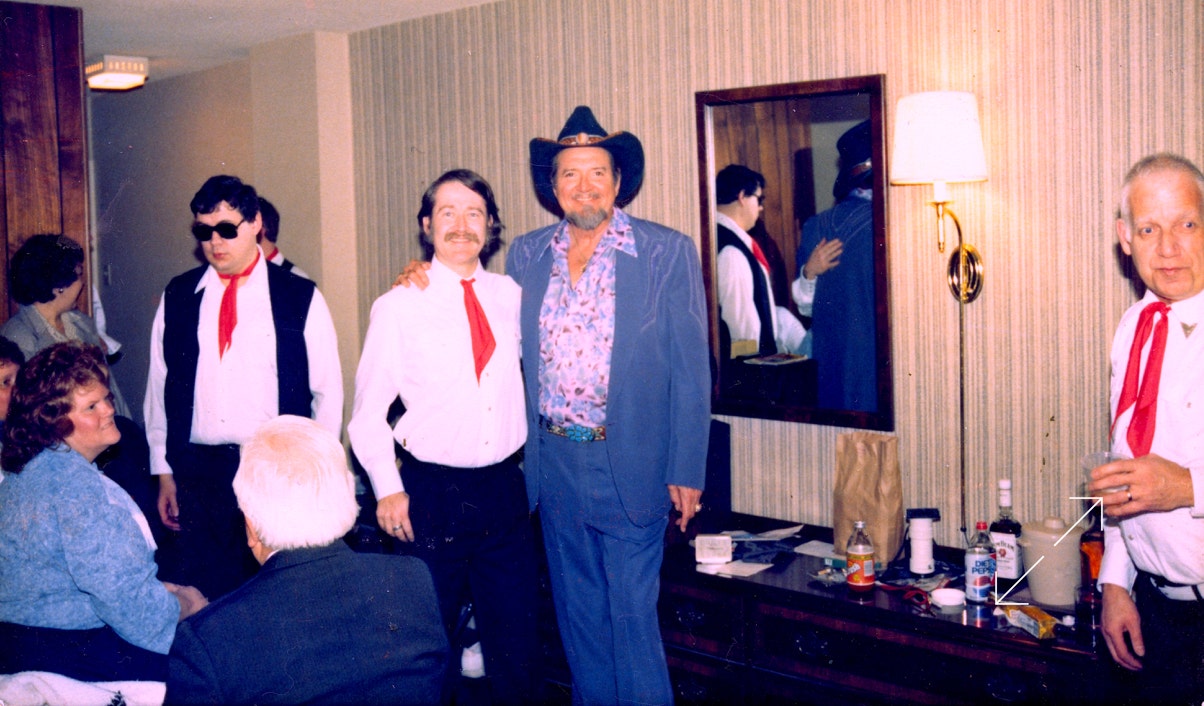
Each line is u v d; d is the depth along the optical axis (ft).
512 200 12.58
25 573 6.61
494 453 8.61
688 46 10.78
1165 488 5.95
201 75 17.89
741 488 11.00
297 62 14.38
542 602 10.57
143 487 9.77
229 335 9.68
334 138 14.28
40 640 6.63
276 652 4.97
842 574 9.07
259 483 5.26
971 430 9.36
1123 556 6.79
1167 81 8.08
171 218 19.31
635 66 11.23
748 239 10.50
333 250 14.37
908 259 9.57
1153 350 6.42
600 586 8.92
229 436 9.68
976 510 9.41
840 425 10.08
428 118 13.37
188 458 9.90
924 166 8.54
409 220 13.79
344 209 14.43
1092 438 8.68
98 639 6.77
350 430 8.58
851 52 9.70
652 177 11.21
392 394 8.61
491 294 8.86
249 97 16.67
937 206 8.99
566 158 8.67
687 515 8.71
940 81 9.22
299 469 5.30
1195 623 6.39
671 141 11.02
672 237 8.71
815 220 10.02
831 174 9.87
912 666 8.29
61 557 6.60
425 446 8.51
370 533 10.88
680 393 8.57
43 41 12.95
